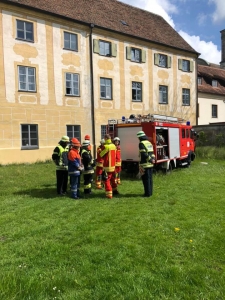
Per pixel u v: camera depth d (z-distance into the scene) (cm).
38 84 1764
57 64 1845
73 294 323
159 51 2441
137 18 2544
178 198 773
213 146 2044
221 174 1199
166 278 356
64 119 1886
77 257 412
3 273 365
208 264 393
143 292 324
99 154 807
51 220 588
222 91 3238
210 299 316
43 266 388
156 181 1040
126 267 381
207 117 3042
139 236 492
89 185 846
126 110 2219
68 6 2014
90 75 2006
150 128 1127
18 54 1680
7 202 743
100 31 2045
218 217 601
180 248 443
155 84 2416
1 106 1627
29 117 1731
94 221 576
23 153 1703
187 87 2684
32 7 1700
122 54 2184
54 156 838
